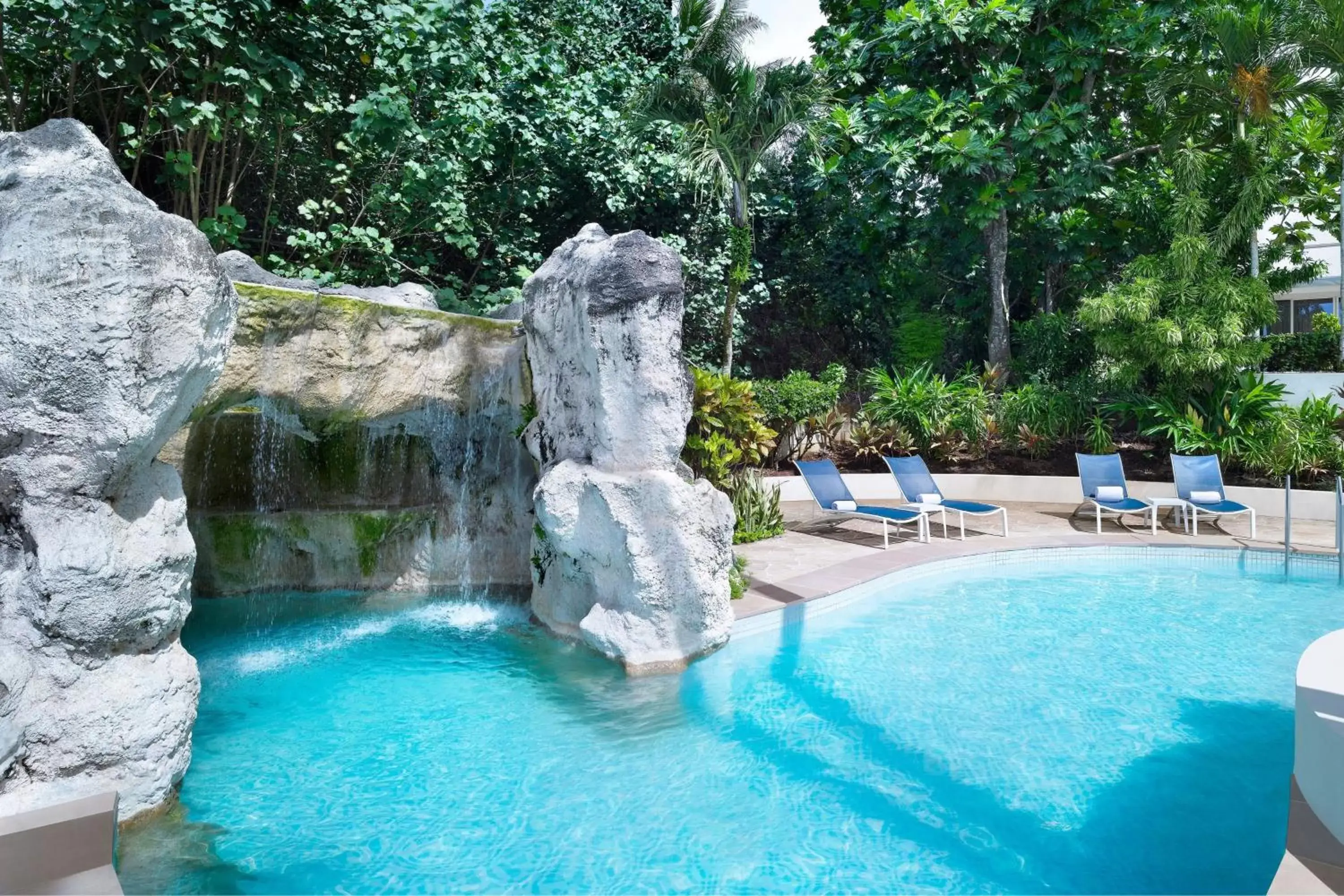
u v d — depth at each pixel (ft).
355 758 16.08
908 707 18.81
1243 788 14.79
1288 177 64.08
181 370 12.82
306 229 34.63
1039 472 51.29
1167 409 47.93
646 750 16.58
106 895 10.00
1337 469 43.19
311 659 21.99
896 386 57.36
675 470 22.09
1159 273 47.52
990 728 17.60
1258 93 50.06
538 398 24.79
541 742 16.89
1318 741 10.70
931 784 15.08
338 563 27.86
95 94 33.37
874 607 27.63
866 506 38.04
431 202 35.83
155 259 12.26
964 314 73.72
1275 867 12.26
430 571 28.27
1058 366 59.11
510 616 26.05
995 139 54.34
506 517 28.22
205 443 24.98
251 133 31.99
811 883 11.91
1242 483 44.55
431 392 25.26
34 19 27.91
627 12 59.36
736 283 51.39
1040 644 23.54
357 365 23.08
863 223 66.95
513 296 38.04
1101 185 57.52
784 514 44.57
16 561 12.33
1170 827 13.47
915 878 12.03
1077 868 12.28
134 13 25.81
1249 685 20.08
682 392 21.85
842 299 72.08
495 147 40.86
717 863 12.43
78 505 12.42
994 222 61.31
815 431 55.47
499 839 13.15
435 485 28.43
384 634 24.13
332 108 33.96
